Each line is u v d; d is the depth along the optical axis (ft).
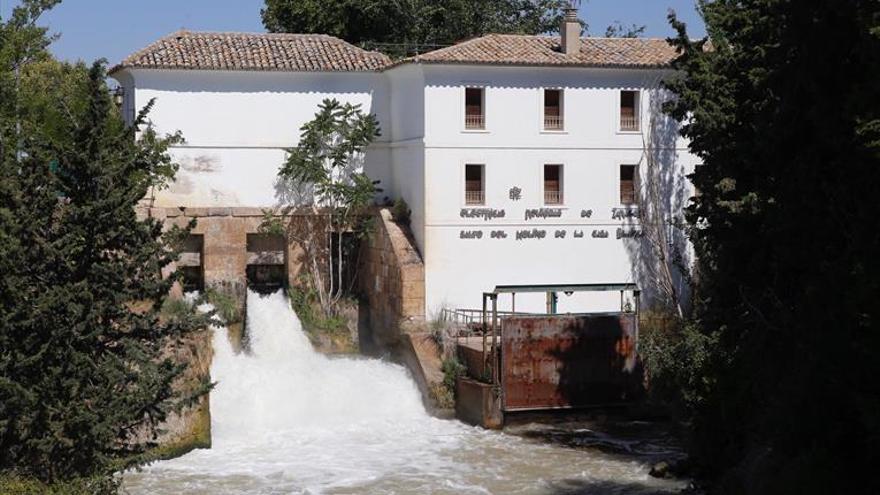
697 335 138.00
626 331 164.66
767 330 102.37
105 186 91.35
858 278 79.61
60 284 89.71
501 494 124.77
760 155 106.22
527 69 178.19
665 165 184.24
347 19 241.14
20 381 85.76
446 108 176.14
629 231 183.01
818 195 89.61
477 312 172.24
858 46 83.66
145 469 134.10
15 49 160.25
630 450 145.18
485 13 252.62
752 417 118.01
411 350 170.81
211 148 183.11
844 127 86.38
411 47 238.07
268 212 182.19
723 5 134.31
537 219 179.73
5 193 89.61
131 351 91.61
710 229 120.26
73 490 84.64
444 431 156.25
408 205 182.80
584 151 181.37
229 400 159.12
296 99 186.50
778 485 92.27
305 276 185.57
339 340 183.32
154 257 95.20
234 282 180.34
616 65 180.04
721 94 123.85
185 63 180.14
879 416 77.46
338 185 183.93
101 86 94.68
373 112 190.29
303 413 160.97
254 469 135.13
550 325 161.17
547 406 160.66
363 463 138.41
